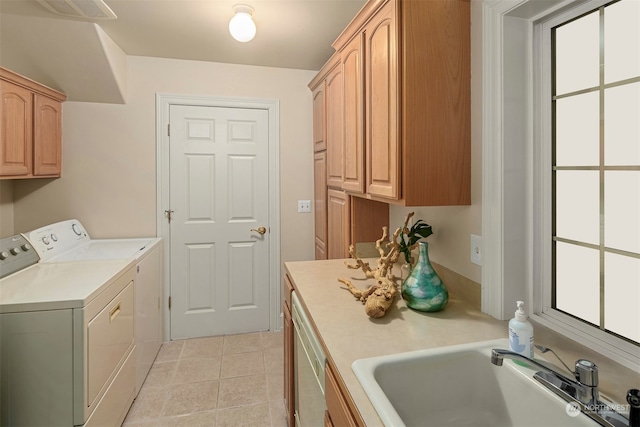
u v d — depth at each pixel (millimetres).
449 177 1396
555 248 1246
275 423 1941
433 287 1330
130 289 2039
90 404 1543
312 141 3158
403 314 1323
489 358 1019
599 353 1037
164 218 2883
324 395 1088
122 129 2773
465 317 1295
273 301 3154
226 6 2014
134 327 2113
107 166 2762
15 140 2104
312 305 1409
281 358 2664
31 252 2004
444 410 987
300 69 3098
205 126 2941
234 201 3047
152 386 2283
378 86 1538
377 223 2271
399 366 957
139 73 2779
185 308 2982
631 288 1018
